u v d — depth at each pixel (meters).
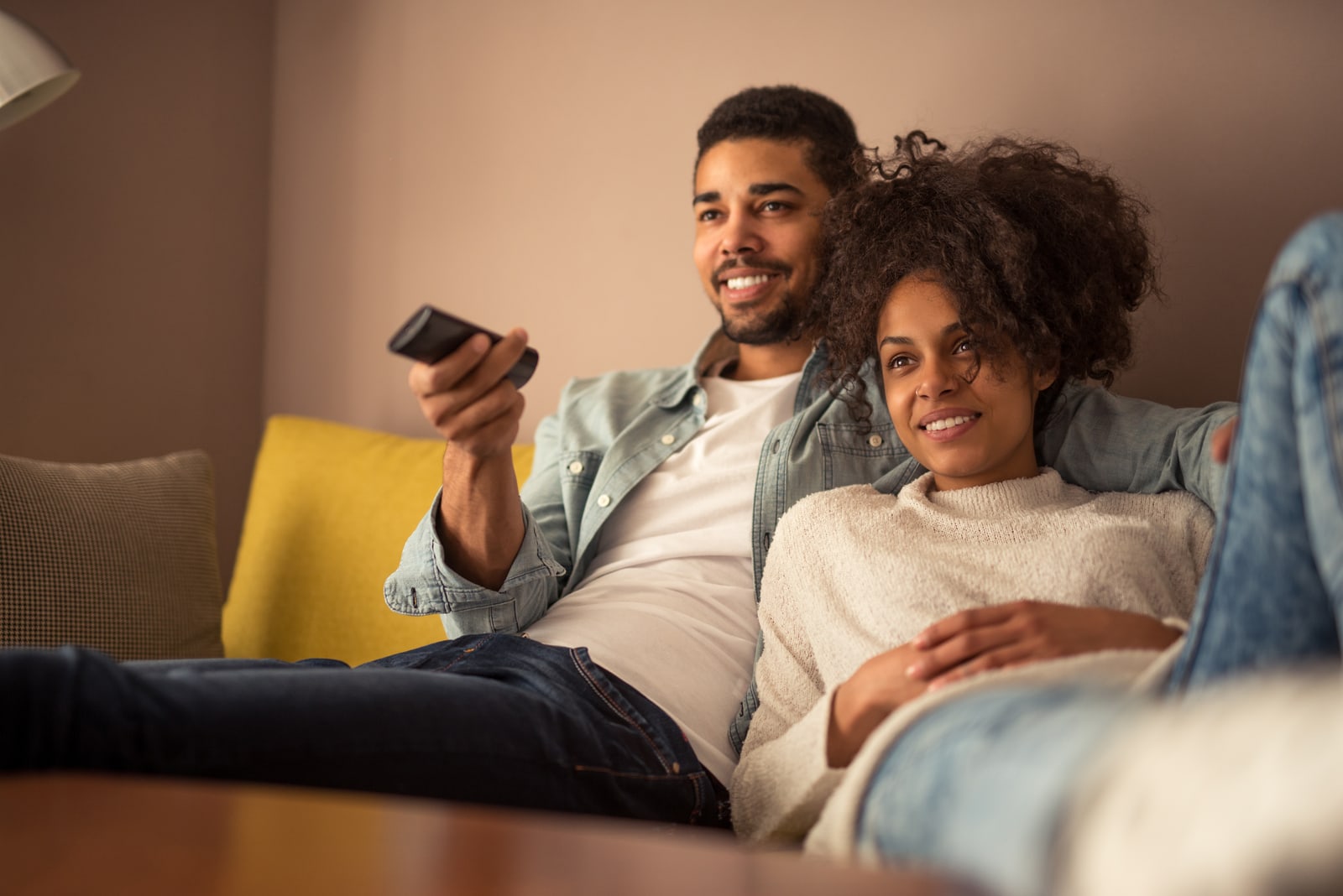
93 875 0.41
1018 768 0.43
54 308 2.21
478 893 0.39
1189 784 0.34
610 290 2.00
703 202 1.58
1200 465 1.09
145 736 0.73
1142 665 0.83
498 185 2.16
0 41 1.75
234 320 2.49
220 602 1.81
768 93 1.60
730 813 1.06
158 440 2.36
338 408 2.39
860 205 1.27
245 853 0.44
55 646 1.56
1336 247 0.57
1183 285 1.43
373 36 2.38
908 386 1.14
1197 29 1.43
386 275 2.33
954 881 0.41
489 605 1.22
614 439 1.48
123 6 2.31
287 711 0.82
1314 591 0.61
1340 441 0.55
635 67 1.99
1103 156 1.49
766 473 1.32
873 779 0.62
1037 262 1.18
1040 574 1.03
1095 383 1.35
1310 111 1.35
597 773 0.99
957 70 1.62
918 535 1.11
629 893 0.39
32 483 1.64
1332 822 0.30
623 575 1.32
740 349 1.60
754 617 1.28
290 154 2.51
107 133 2.29
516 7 2.16
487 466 1.14
